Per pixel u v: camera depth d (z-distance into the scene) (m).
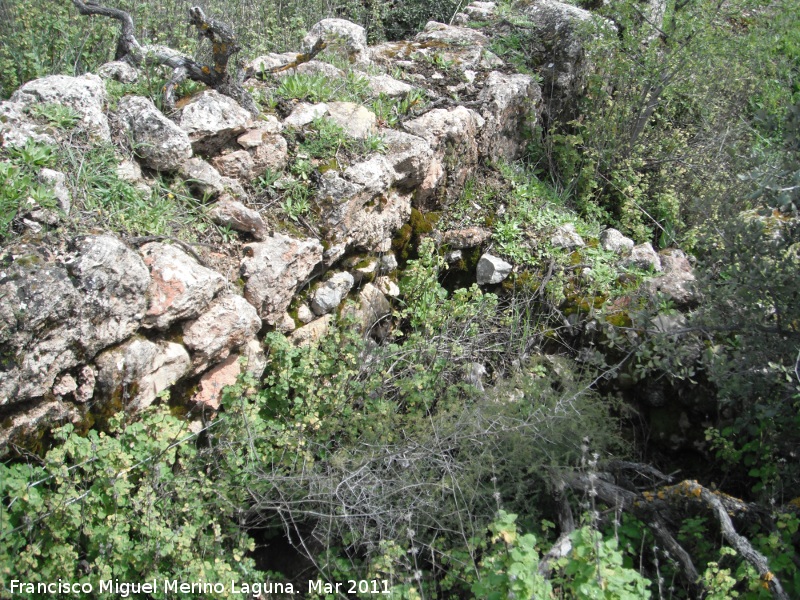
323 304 4.18
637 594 2.77
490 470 3.51
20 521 2.84
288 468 3.55
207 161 4.09
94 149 3.66
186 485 3.25
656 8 6.45
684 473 4.28
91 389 3.12
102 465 3.03
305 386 3.76
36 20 4.77
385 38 7.62
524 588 2.66
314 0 7.10
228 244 3.83
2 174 3.20
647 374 4.30
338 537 3.47
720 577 3.04
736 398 3.77
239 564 3.25
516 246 4.96
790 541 3.43
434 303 4.65
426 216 5.03
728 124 6.02
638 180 5.66
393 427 3.77
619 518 3.54
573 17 6.43
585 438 3.35
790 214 3.95
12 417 2.88
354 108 4.73
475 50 6.24
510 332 4.56
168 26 5.68
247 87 4.66
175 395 3.52
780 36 7.40
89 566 2.95
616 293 4.64
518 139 6.02
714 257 3.74
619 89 5.91
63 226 3.28
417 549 3.16
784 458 3.74
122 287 3.13
